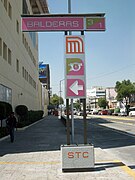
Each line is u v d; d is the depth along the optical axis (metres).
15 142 18.86
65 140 19.77
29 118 38.25
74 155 9.33
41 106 82.00
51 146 16.47
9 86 30.89
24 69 44.28
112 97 144.75
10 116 19.00
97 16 10.19
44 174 9.10
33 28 10.05
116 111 98.88
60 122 48.44
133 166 10.71
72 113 11.27
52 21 10.11
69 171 9.30
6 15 29.66
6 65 29.19
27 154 13.54
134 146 16.88
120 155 13.63
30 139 20.72
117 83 94.81
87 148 9.37
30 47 54.16
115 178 8.44
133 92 89.81
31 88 54.97
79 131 28.48
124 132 26.81
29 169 9.97
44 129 31.41
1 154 13.67
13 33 34.03
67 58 10.05
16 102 35.66
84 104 9.98
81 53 10.09
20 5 40.78
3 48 28.86
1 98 26.53
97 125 38.91
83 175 8.81
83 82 10.04
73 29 10.12
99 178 8.44
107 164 10.54
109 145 17.34
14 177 8.80
